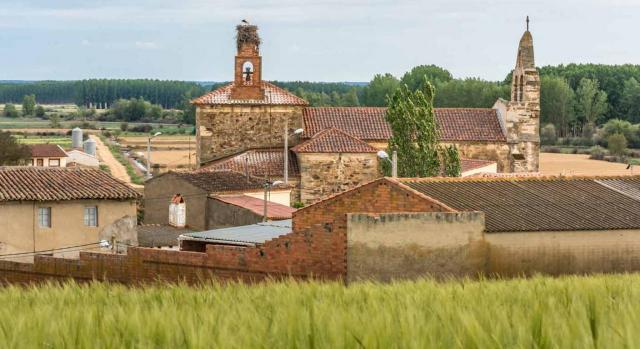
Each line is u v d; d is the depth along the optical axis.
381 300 69.38
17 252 167.38
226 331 48.75
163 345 49.22
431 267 107.25
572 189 128.12
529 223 112.00
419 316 53.44
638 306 57.62
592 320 48.16
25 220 168.12
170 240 186.38
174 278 117.19
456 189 123.88
